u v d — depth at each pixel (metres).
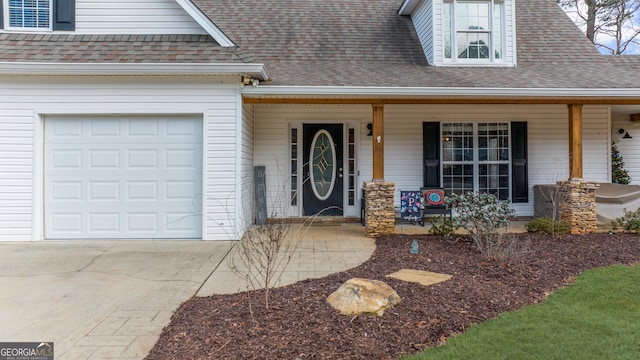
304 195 8.62
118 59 6.05
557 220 7.34
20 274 4.54
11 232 6.28
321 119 8.55
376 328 2.90
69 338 2.89
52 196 6.43
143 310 3.43
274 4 9.88
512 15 8.23
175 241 6.38
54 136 6.42
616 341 2.79
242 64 6.08
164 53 6.24
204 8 9.56
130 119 6.50
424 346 2.71
